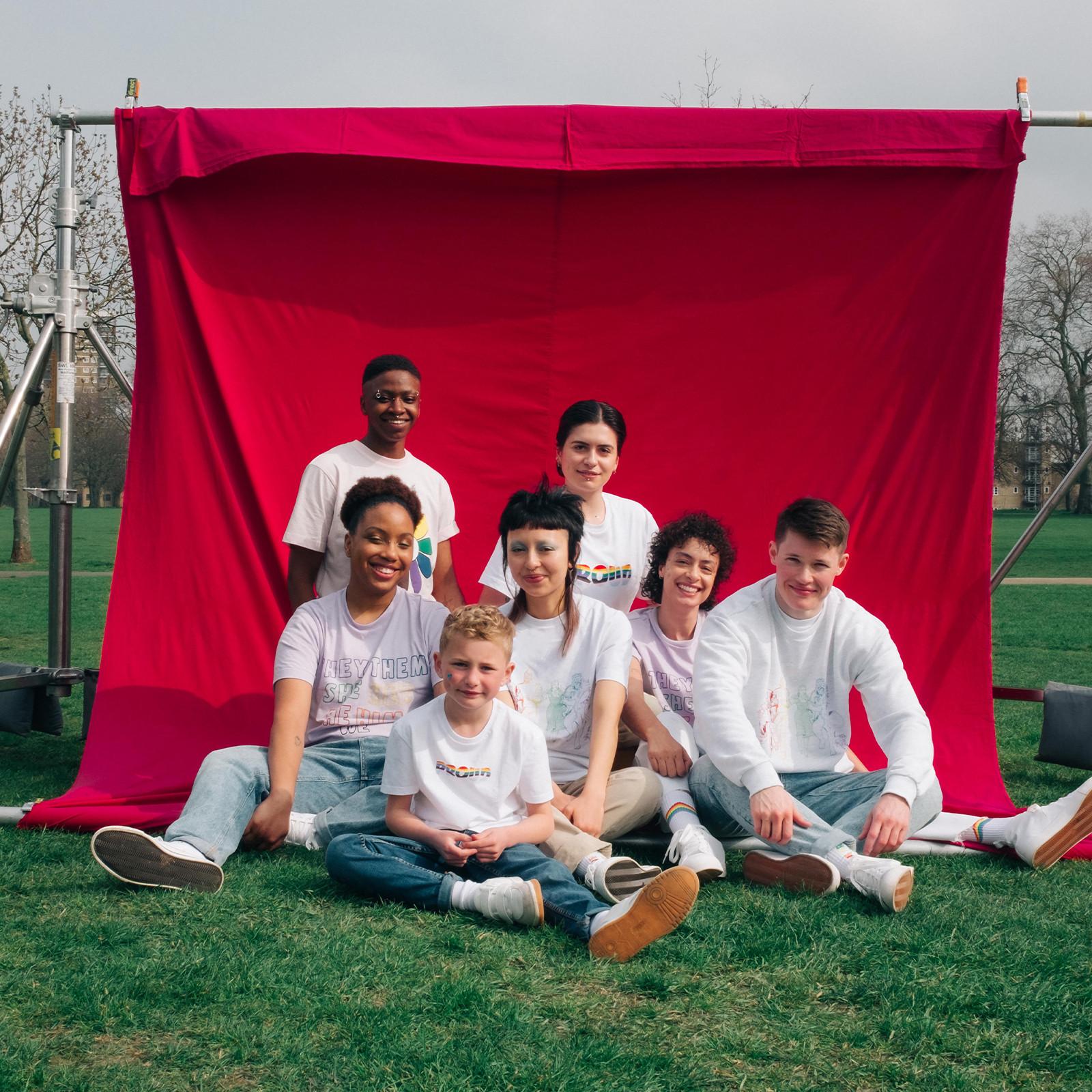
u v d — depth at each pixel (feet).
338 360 15.94
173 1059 6.83
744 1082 6.71
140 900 9.84
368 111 14.79
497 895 9.36
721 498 16.20
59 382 17.52
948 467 15.43
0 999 7.65
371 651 12.46
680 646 13.07
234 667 14.87
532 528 11.79
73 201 17.13
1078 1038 7.33
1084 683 29.17
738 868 11.43
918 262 15.56
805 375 15.96
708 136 14.92
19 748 17.65
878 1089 6.66
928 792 11.22
